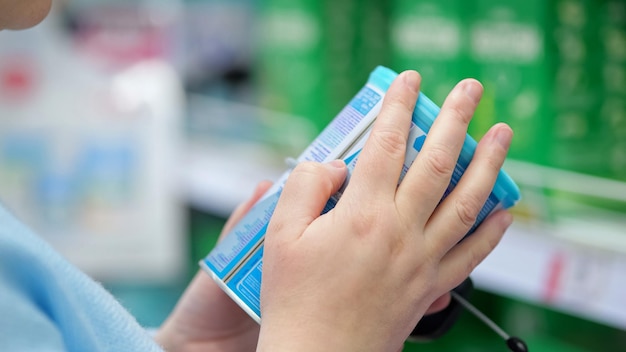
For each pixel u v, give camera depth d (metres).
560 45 1.18
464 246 0.73
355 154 0.73
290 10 1.63
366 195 0.67
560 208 1.22
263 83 1.75
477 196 0.69
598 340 1.33
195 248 2.14
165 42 2.01
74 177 2.06
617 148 1.14
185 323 0.95
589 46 1.15
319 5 1.57
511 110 1.24
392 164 0.68
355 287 0.64
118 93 2.04
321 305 0.64
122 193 2.06
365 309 0.65
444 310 0.87
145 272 2.12
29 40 2.02
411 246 0.66
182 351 0.94
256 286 0.75
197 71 1.95
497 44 1.24
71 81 2.04
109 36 2.03
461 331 1.47
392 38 1.51
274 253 0.68
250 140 1.82
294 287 0.65
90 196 2.07
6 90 2.03
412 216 0.67
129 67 2.03
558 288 1.23
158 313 2.11
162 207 2.07
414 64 1.35
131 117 2.04
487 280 1.34
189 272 2.17
